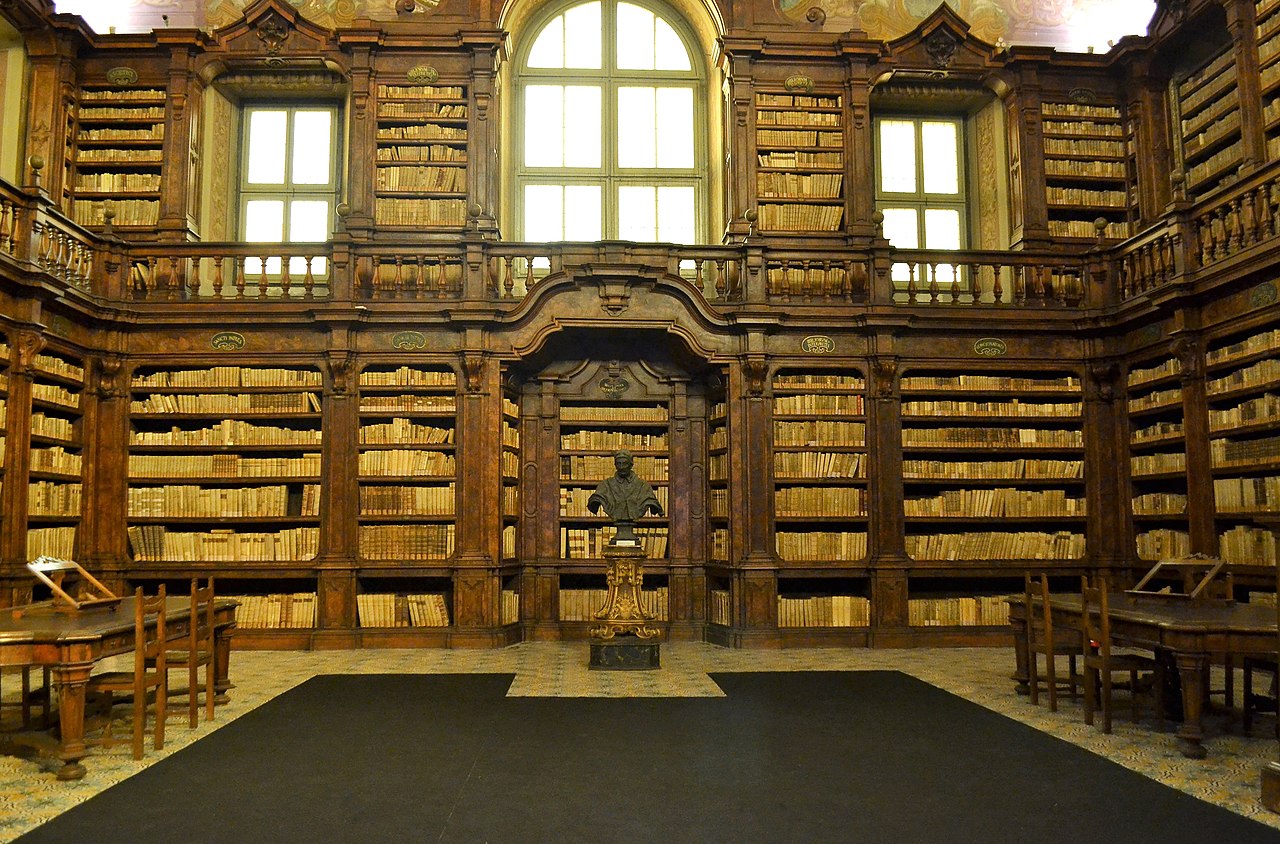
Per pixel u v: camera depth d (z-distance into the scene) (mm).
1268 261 8414
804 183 12133
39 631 5363
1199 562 7188
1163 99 12281
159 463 10734
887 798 4910
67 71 11641
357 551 10703
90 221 11750
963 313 11141
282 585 11250
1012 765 5551
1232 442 9234
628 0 13555
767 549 10875
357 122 11820
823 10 13195
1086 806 4770
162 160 11742
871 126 13562
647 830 4406
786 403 11188
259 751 5852
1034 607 7738
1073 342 11352
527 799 4879
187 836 4305
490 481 10781
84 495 10375
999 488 11289
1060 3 13602
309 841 4250
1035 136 12477
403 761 5625
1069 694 7730
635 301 10992
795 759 5695
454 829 4414
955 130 13727
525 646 10758
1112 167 12555
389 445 10820
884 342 11117
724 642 10859
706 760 5668
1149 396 10711
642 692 7863
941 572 11008
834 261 11242
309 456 10758
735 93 12055
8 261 8625
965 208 13617
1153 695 7051
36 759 5684
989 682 8352
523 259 12062
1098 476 11188
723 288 11531
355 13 12773
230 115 12875
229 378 10867
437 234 11852
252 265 12688
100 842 4234
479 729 6480
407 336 10891
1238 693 7930
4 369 8992
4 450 8914
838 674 8797
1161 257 10234
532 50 13422
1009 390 11266
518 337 10914
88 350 10484
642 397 11836
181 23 12820
